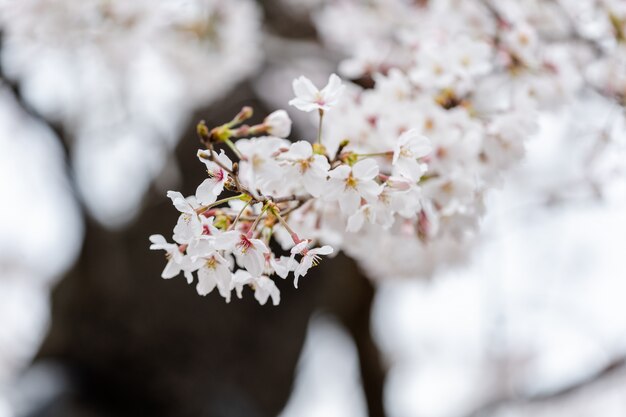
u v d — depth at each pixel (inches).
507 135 68.1
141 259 159.6
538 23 85.2
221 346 164.9
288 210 55.8
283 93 163.3
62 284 164.1
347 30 134.3
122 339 158.9
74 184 153.2
